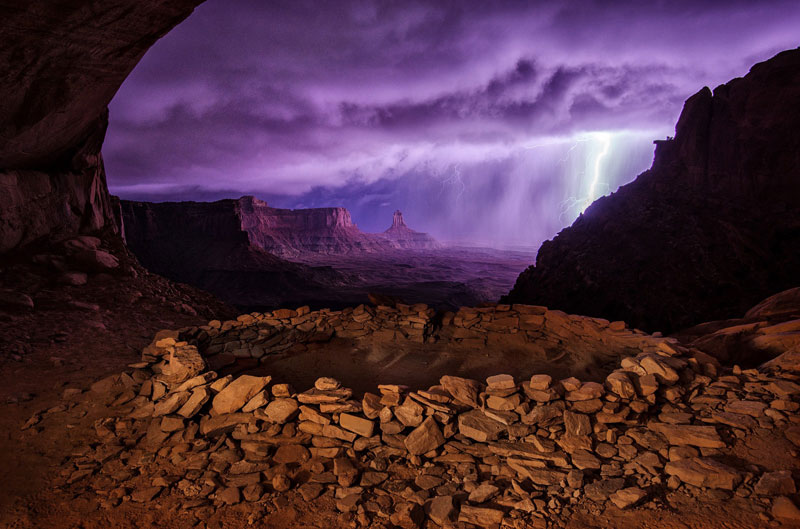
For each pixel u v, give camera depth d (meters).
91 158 16.69
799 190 34.06
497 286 139.00
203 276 108.31
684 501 3.30
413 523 3.31
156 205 113.56
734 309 28.44
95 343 8.41
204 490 3.87
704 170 40.06
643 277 34.28
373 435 4.46
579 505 3.38
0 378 6.41
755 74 37.62
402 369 6.78
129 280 13.55
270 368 6.86
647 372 5.02
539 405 4.46
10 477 4.12
